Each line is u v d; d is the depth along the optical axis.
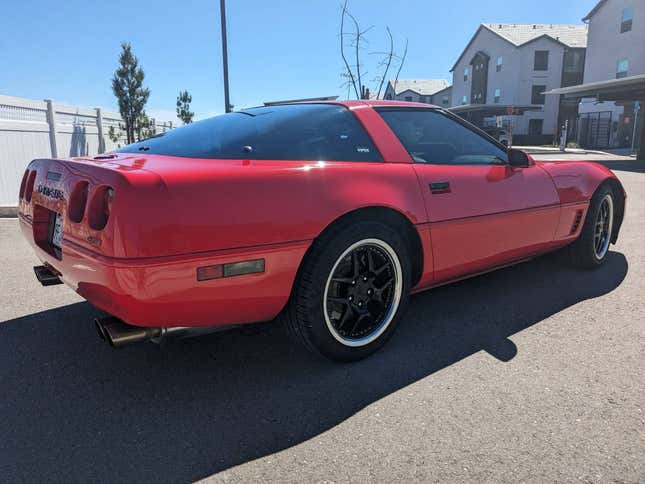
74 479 1.79
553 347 2.78
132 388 2.42
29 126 9.63
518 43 44.22
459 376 2.48
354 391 2.36
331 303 2.47
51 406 2.26
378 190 2.54
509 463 1.85
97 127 12.93
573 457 1.87
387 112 3.00
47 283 2.80
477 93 50.09
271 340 2.94
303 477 1.79
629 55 31.30
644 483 1.74
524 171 3.46
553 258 4.56
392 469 1.83
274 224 2.18
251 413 2.20
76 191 2.18
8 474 1.81
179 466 1.86
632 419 2.10
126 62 18.05
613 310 3.30
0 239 6.00
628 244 5.13
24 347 2.87
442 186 2.87
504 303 3.47
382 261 2.63
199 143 2.63
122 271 1.91
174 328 2.22
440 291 3.73
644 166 17.61
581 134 37.97
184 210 1.99
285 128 2.64
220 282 2.09
